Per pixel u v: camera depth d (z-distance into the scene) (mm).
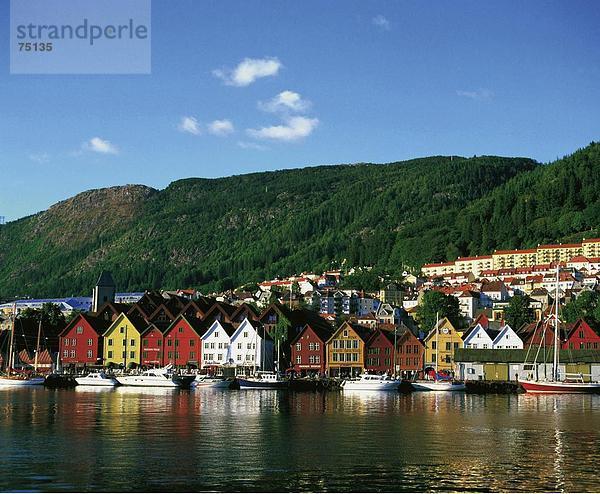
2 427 91625
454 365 188750
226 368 197750
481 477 64375
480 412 114625
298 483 61906
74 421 97750
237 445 78812
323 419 103125
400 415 109250
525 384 161000
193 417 103562
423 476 64562
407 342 199625
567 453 75438
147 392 154375
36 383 172625
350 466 68312
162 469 66438
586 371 178875
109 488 59969
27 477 63219
